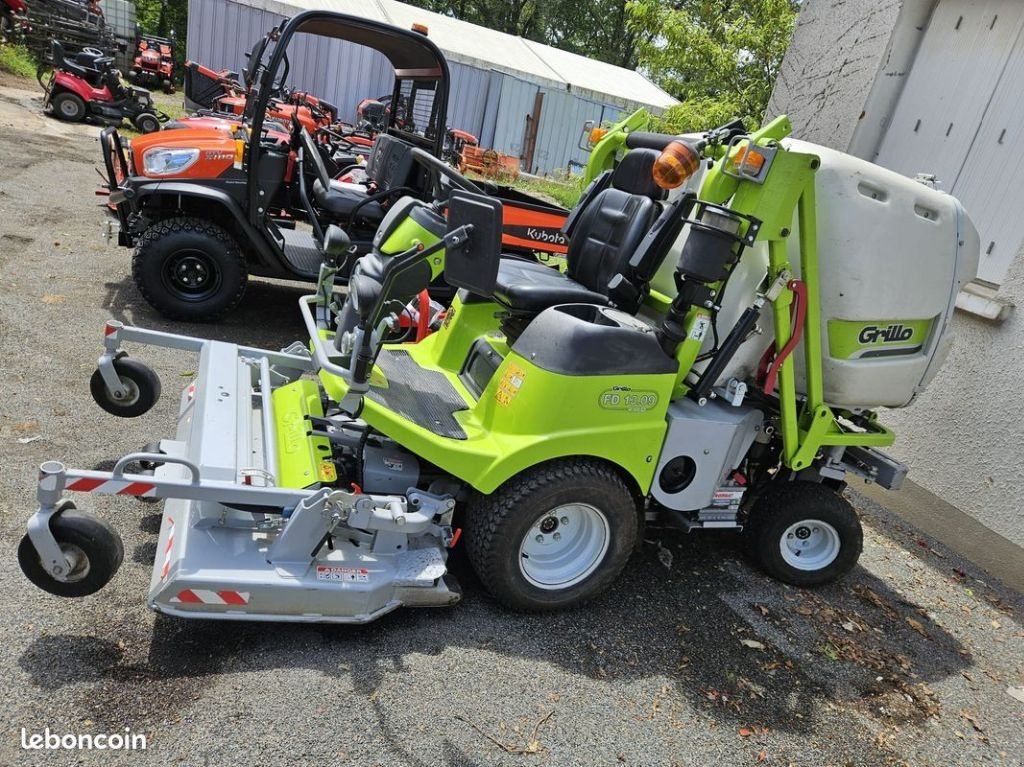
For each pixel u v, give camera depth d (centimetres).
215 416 283
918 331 352
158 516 322
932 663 339
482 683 267
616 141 418
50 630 251
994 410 448
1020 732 304
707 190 303
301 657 261
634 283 340
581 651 296
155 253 513
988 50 499
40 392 401
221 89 1353
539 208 612
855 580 399
